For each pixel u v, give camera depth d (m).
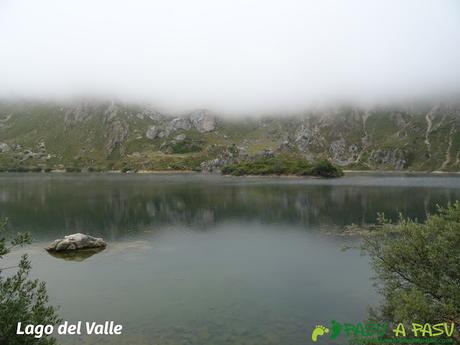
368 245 29.69
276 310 32.78
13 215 91.62
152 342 26.84
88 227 76.56
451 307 21.00
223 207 104.88
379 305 33.44
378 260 28.94
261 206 105.75
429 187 160.38
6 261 50.22
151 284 40.50
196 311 32.69
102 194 140.12
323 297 35.97
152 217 89.00
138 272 45.16
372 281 40.66
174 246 59.66
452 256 24.00
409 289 25.25
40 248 58.06
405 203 106.25
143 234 69.62
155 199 123.69
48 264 48.78
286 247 58.22
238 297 36.22
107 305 34.28
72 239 57.16
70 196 132.75
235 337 27.59
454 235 24.59
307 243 60.69
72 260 50.88
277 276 43.16
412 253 26.02
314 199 119.69
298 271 45.12
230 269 46.25
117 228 75.50
